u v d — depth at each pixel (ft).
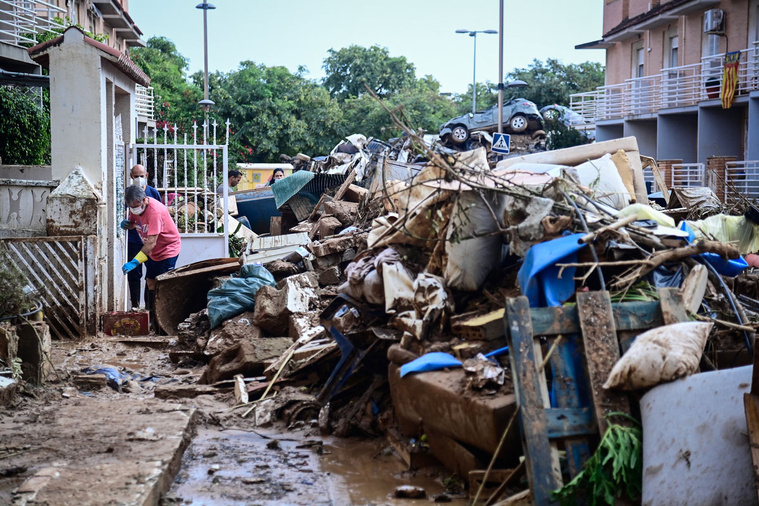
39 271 36.42
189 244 46.93
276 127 200.23
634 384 14.64
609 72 132.67
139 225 39.52
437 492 18.03
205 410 24.91
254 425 23.94
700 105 97.76
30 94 66.28
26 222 37.29
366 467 19.93
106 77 40.60
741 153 97.30
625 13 124.98
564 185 20.12
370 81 270.46
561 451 15.17
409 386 19.24
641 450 14.37
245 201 78.33
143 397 27.22
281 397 24.89
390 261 22.85
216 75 207.31
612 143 31.19
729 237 27.48
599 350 15.52
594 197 22.72
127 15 138.82
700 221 28.07
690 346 14.52
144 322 37.81
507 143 78.64
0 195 36.81
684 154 108.78
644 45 119.03
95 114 38.93
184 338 34.65
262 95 203.92
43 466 17.53
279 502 17.37
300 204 71.61
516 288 20.25
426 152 19.93
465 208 20.33
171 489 17.97
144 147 46.57
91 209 36.99
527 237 19.22
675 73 108.68
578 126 131.54
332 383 23.99
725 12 95.25
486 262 20.70
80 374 28.48
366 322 24.38
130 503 15.14
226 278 38.14
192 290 39.73
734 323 18.69
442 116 266.98
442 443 18.81
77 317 37.06
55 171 38.83
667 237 19.63
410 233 21.97
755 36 91.20
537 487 14.55
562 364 15.71
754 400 12.76
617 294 17.84
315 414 24.02
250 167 157.48
